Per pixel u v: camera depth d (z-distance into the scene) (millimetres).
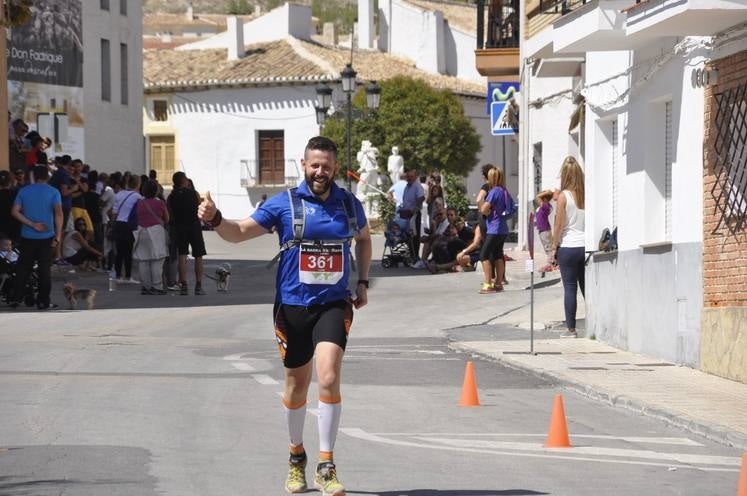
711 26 17297
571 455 12219
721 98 17641
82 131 61250
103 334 22734
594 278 22594
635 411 15273
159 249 31734
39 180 27312
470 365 15477
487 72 43125
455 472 11148
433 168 88812
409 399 15750
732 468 11805
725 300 17641
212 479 10531
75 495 9805
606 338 21969
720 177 17688
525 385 17406
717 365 17781
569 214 22922
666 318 19484
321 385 10016
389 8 103812
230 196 96875
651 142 20281
